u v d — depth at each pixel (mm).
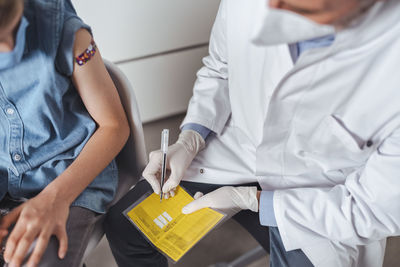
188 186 1184
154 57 1761
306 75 874
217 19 1144
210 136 1257
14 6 698
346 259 976
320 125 979
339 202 955
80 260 974
